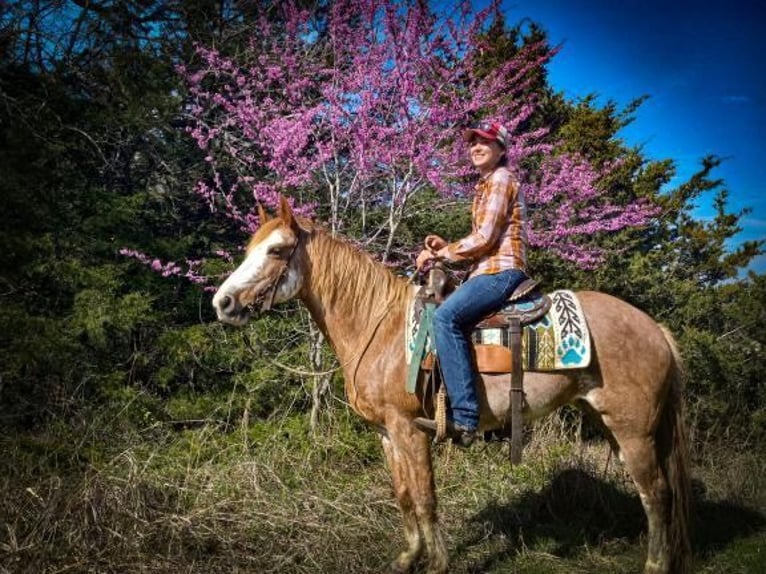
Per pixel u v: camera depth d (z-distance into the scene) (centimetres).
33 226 561
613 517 394
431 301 295
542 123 752
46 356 484
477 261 298
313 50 553
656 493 294
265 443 455
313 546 335
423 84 491
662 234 767
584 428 544
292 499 383
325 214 562
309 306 320
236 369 552
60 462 397
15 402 483
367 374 304
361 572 321
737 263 770
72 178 627
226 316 292
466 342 284
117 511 320
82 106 670
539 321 288
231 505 367
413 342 291
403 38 480
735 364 565
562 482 416
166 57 711
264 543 336
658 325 305
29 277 546
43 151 580
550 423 511
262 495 381
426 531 299
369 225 572
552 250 554
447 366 278
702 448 525
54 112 630
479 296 282
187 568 303
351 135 491
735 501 422
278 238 300
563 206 531
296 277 307
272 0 682
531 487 432
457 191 522
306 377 518
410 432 298
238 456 436
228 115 589
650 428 291
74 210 607
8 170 536
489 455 480
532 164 612
